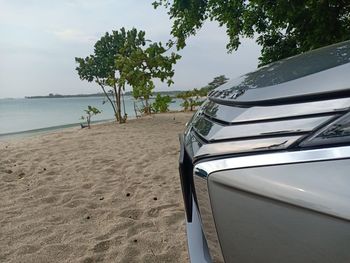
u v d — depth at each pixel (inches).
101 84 542.6
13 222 134.8
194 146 60.6
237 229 47.9
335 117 45.3
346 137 42.9
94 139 352.8
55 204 154.6
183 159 67.1
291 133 46.8
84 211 144.9
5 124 684.7
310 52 80.7
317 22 265.1
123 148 290.2
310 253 41.6
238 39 386.3
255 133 49.9
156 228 126.3
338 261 39.8
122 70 497.0
